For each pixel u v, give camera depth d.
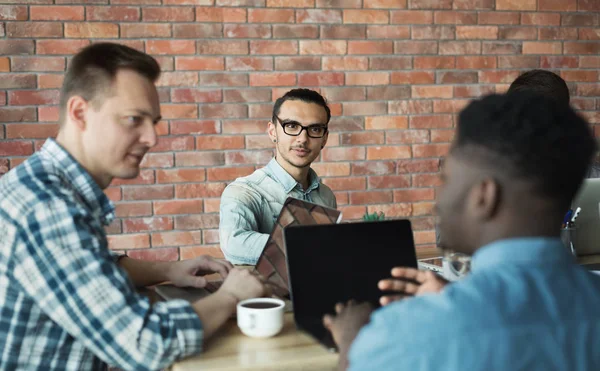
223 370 0.98
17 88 2.79
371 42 3.15
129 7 2.87
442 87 3.26
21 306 1.01
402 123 3.23
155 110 1.16
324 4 3.08
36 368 1.04
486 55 3.29
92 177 1.15
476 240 0.71
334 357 1.02
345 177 3.19
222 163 3.04
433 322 0.63
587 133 0.68
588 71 3.42
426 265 1.63
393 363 0.63
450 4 3.23
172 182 3.00
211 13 2.96
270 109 3.07
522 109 0.67
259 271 1.38
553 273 0.67
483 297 0.64
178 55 2.95
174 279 1.40
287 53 3.06
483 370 0.61
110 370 2.15
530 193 0.66
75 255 0.99
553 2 3.34
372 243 1.24
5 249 1.00
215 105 3.01
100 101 1.09
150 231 2.99
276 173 2.12
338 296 1.17
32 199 1.01
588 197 1.85
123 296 1.01
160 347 1.00
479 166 0.67
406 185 3.26
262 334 1.11
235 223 1.91
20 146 2.81
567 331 0.63
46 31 2.79
